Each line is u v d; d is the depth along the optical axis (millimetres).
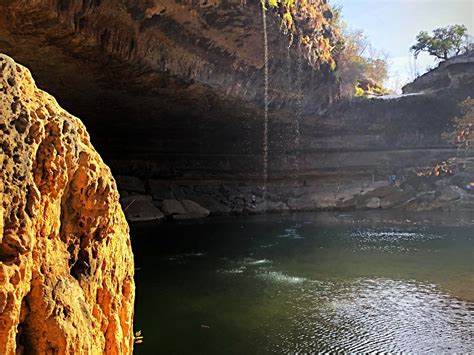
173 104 18859
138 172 27969
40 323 2668
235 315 9492
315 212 28469
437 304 10078
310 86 22719
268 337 8188
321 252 16312
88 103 18062
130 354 4156
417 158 31203
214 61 16438
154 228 22141
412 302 10266
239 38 16078
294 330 8539
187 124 24234
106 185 3488
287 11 17312
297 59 19562
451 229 20641
